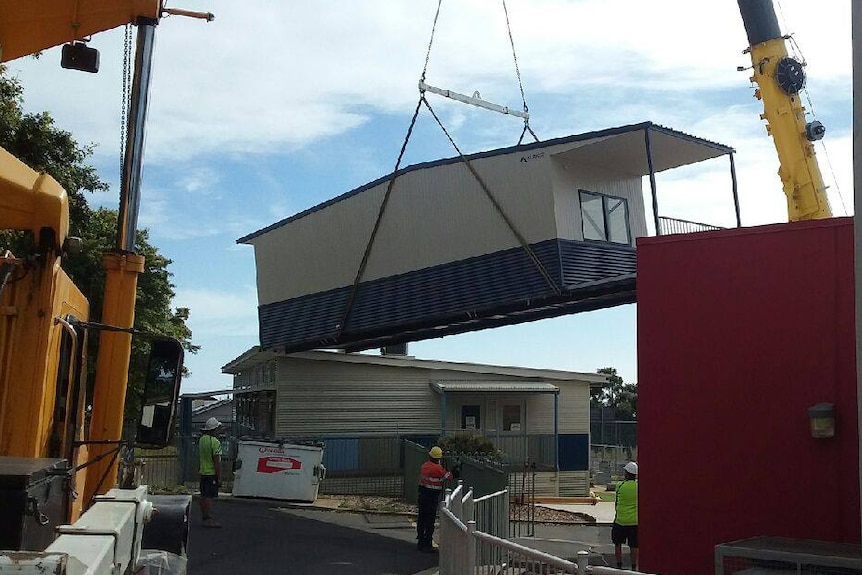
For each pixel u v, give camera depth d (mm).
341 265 20891
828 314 8266
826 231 8359
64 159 17641
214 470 14312
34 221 4152
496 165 17203
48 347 4176
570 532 16656
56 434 4578
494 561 6797
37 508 3189
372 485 22281
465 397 25094
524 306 16688
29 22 5496
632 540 11180
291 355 22672
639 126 14828
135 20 5734
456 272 17828
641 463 9258
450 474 13266
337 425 23297
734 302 8859
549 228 16172
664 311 9305
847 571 6148
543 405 25891
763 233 8750
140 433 4801
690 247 9211
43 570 2369
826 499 8070
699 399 8961
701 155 16969
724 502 8664
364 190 20203
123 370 5664
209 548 12430
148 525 5961
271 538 13531
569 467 25391
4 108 16234
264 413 24859
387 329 19359
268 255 23797
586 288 15812
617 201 17641
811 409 8062
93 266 18297
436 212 18422
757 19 15164
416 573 11102
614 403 60688
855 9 4645
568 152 16250
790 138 14758
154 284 23344
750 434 8594
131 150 5836
